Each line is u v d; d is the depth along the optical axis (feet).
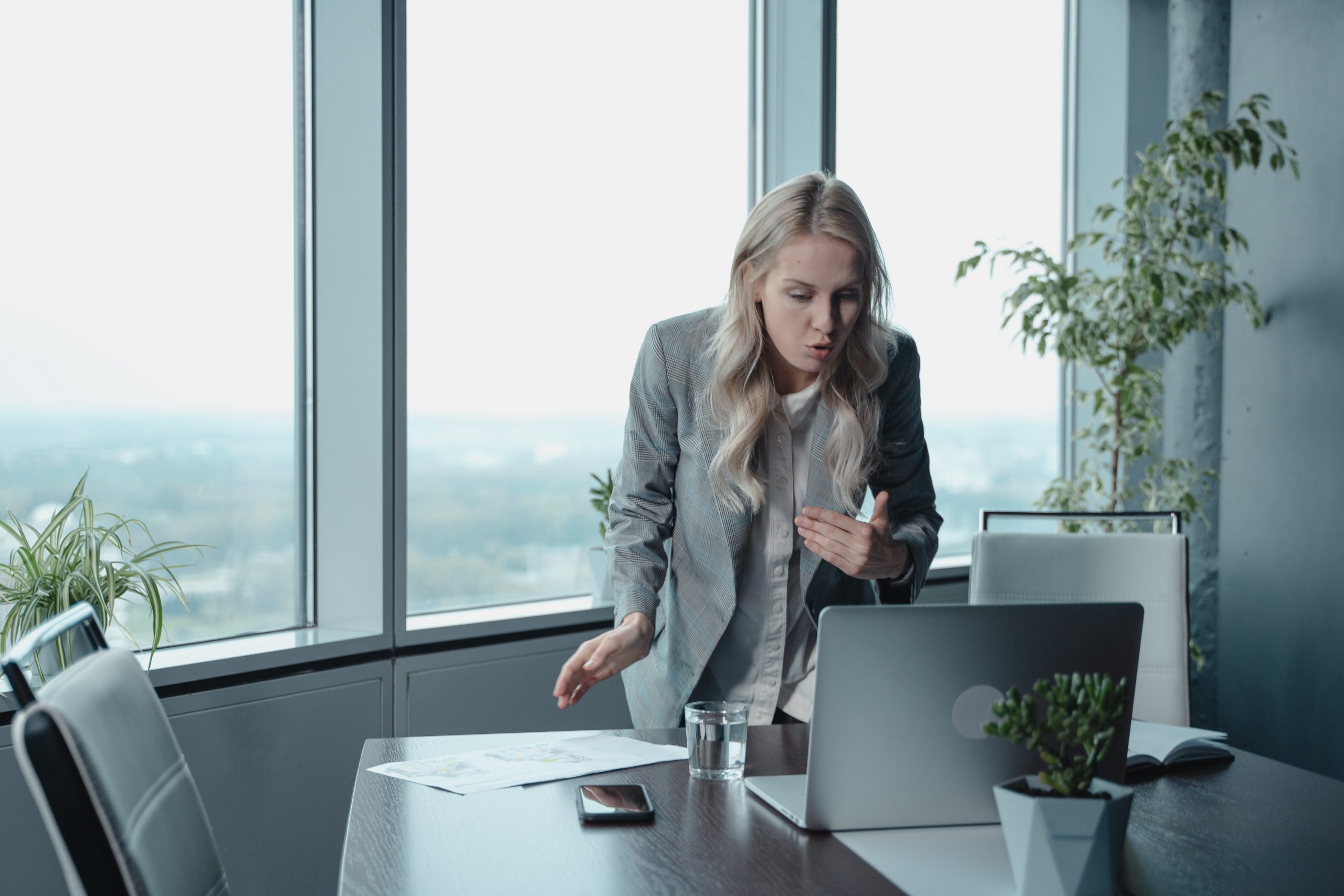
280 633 8.02
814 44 10.31
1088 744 3.14
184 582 7.57
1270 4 11.23
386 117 7.79
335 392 8.09
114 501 7.22
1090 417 13.58
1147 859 3.58
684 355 5.62
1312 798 4.25
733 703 4.43
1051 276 11.28
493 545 9.15
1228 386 11.76
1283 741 11.18
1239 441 11.64
